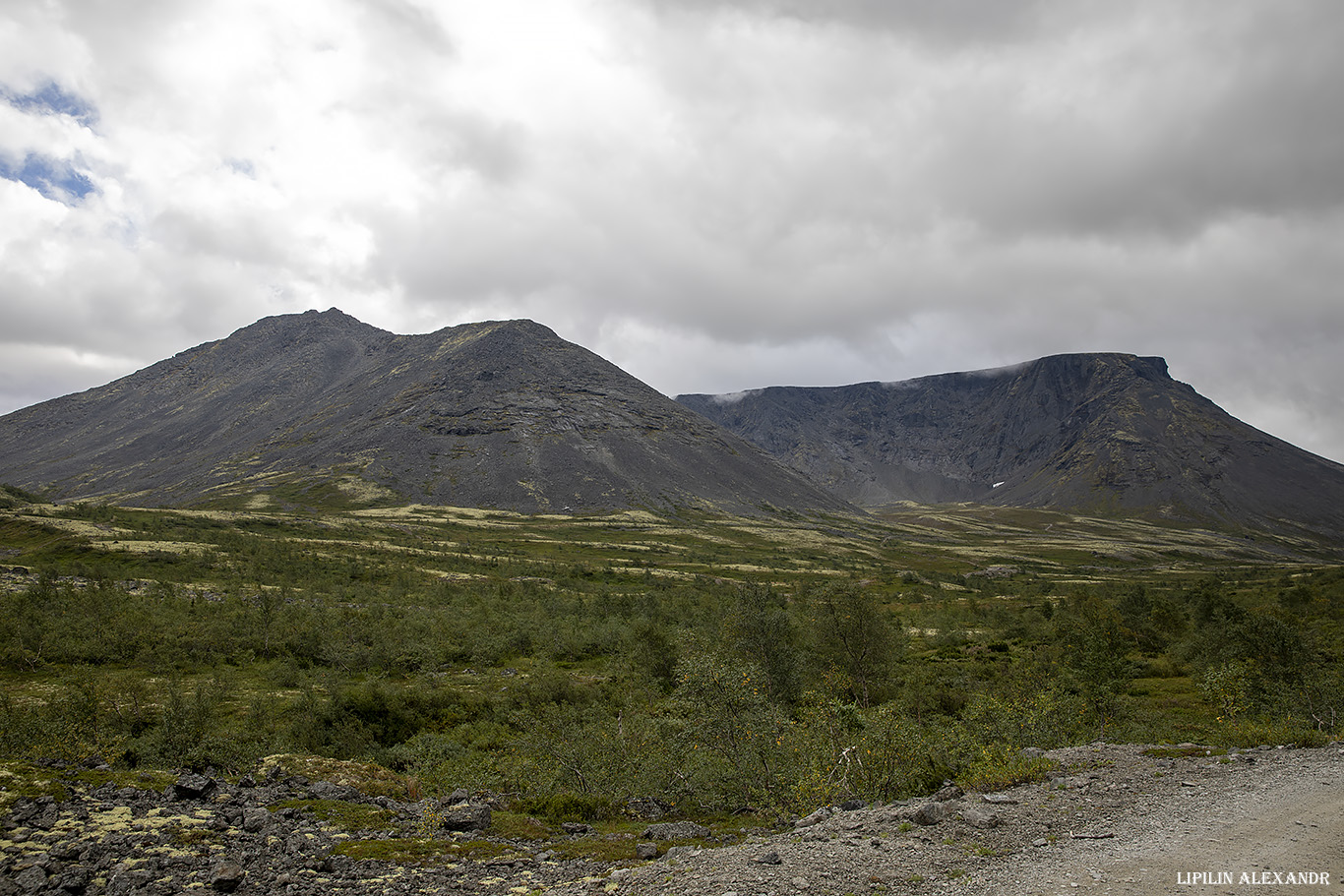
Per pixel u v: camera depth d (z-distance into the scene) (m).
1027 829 13.38
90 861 11.69
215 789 16.89
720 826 19.05
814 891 10.62
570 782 26.03
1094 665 41.31
